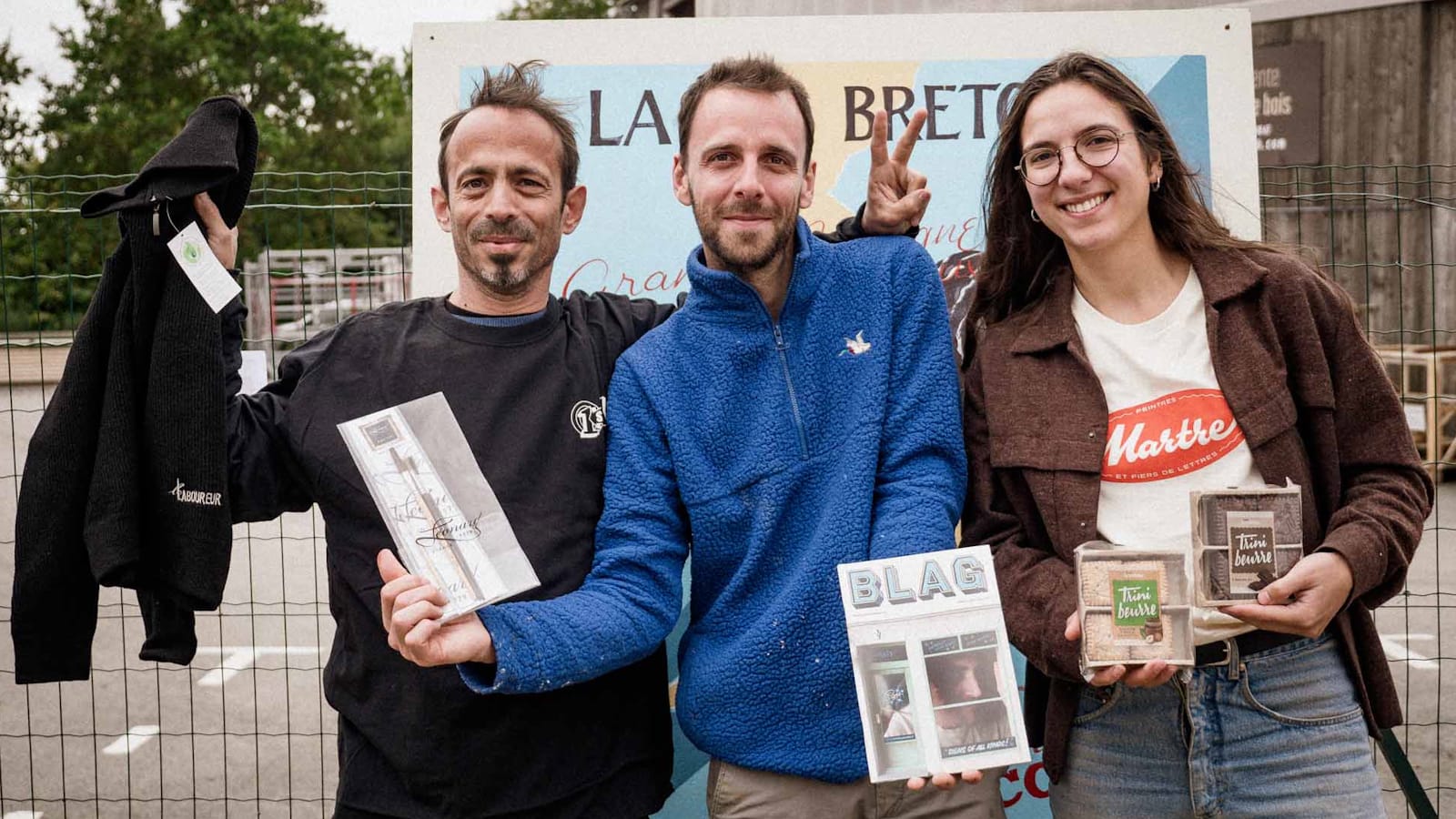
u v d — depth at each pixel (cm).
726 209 193
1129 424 191
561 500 199
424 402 187
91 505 189
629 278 301
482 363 204
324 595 634
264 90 3181
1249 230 300
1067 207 195
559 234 211
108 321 195
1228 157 300
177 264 192
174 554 190
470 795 192
